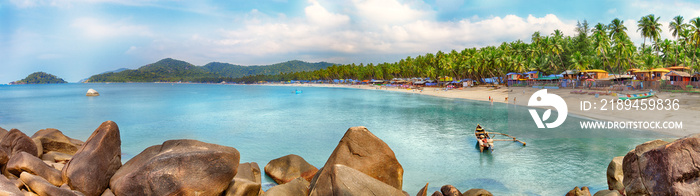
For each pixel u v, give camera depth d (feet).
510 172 61.41
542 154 73.67
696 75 180.55
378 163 31.53
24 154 30.09
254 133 115.03
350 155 31.53
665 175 21.57
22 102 291.99
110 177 30.71
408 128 122.21
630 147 73.41
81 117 171.01
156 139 105.09
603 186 51.67
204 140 102.32
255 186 30.66
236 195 29.07
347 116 167.12
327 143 95.71
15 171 29.66
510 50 378.53
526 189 52.11
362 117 161.17
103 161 30.25
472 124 130.41
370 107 218.59
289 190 29.55
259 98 349.00
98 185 29.19
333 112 189.37
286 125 135.33
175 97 376.89
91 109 219.61
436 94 339.57
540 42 321.11
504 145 85.15
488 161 70.44
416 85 517.14
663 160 21.94
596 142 78.54
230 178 29.37
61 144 54.39
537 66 318.86
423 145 89.25
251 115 176.76
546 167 63.72
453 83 429.38
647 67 228.63
